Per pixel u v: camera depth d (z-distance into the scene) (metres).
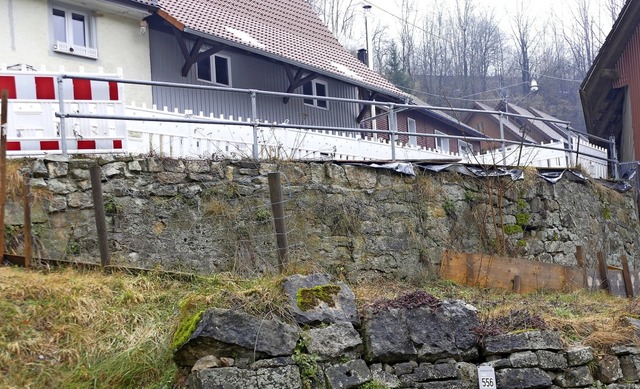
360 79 23.22
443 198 12.77
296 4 25.25
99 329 7.55
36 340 7.16
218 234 10.46
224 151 11.88
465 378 7.53
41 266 8.64
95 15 17.94
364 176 11.99
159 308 8.11
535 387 7.68
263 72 21.27
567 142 17.42
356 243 11.54
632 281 12.91
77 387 6.82
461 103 46.75
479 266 11.75
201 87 10.82
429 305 7.68
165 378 6.93
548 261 13.86
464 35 51.56
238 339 6.78
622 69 19.89
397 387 7.23
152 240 10.01
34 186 9.49
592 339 8.24
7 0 16.58
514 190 13.74
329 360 7.08
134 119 10.25
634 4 18.75
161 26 19.08
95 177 8.87
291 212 11.08
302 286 7.37
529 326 8.04
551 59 51.81
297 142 13.74
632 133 19.83
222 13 20.78
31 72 10.09
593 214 15.56
